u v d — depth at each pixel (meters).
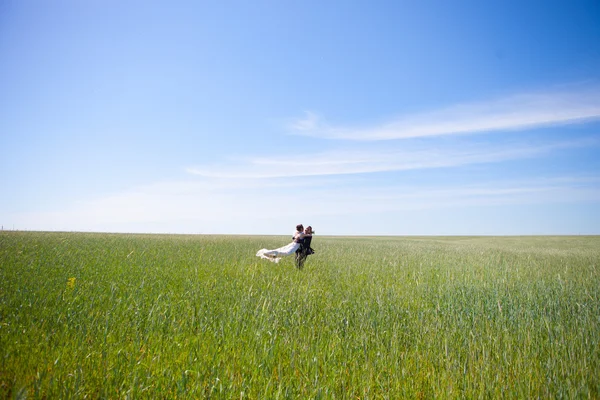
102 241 18.92
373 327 6.09
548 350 5.26
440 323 6.39
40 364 3.87
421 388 4.02
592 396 4.01
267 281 9.49
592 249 29.56
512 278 11.71
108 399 3.37
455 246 31.67
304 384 3.81
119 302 6.32
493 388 4.01
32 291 6.81
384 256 18.17
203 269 10.86
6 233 22.02
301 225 13.12
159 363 4.14
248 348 4.77
